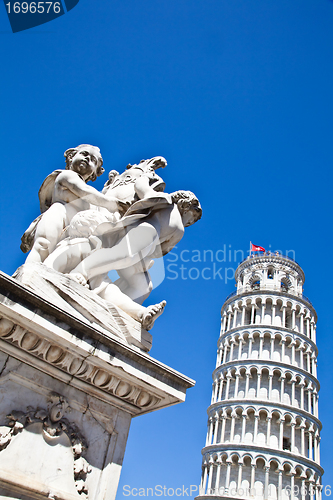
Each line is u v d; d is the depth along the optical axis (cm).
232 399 4778
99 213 336
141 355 270
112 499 248
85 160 367
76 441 243
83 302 270
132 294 348
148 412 293
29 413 230
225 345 5444
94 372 257
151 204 337
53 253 304
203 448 4747
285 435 4600
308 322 5578
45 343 239
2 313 228
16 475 211
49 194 366
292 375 4909
